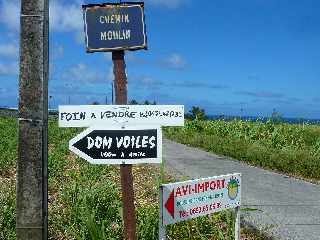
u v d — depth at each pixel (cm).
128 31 296
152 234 376
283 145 1334
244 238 441
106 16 297
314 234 446
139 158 298
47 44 278
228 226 402
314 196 636
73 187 526
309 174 862
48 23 279
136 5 296
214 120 2069
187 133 1950
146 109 298
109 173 780
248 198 605
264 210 537
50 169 764
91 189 484
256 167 955
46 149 280
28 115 274
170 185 286
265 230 452
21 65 274
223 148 1248
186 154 1221
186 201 296
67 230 400
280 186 713
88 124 296
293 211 537
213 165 976
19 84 274
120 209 411
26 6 272
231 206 331
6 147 1069
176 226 396
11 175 792
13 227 412
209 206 313
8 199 484
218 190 319
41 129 275
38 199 277
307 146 1269
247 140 1483
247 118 1853
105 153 297
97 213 426
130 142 297
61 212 481
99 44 297
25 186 276
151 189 631
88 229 354
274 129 1459
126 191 305
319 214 526
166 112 299
